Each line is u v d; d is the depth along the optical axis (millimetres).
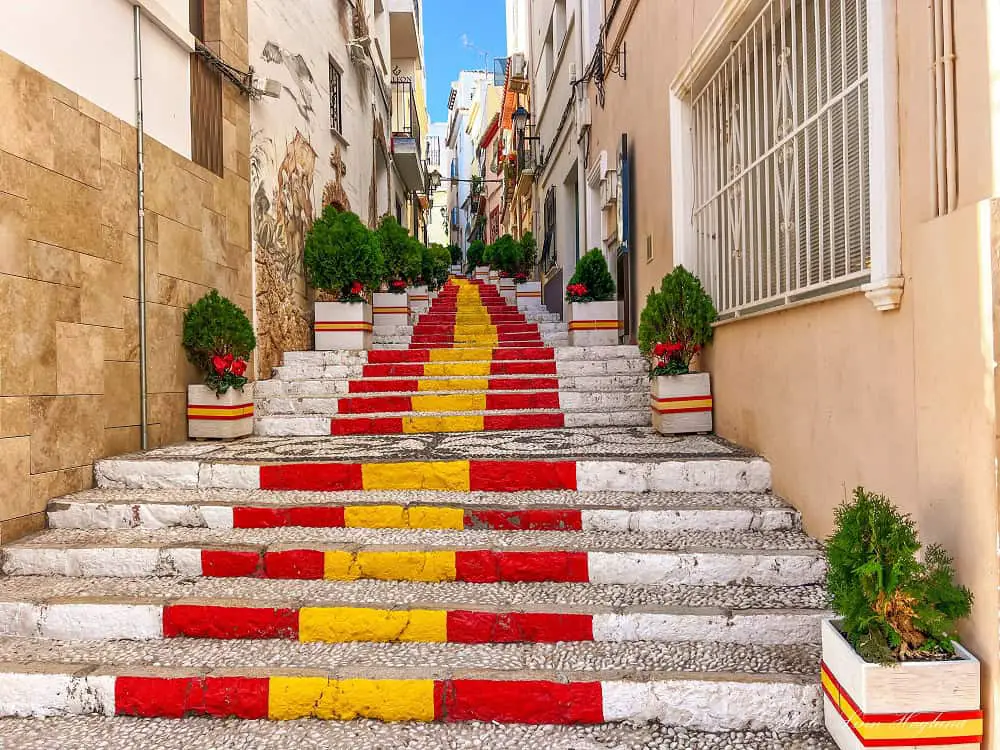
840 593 2010
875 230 2340
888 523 1946
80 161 3719
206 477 3775
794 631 2533
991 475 1785
